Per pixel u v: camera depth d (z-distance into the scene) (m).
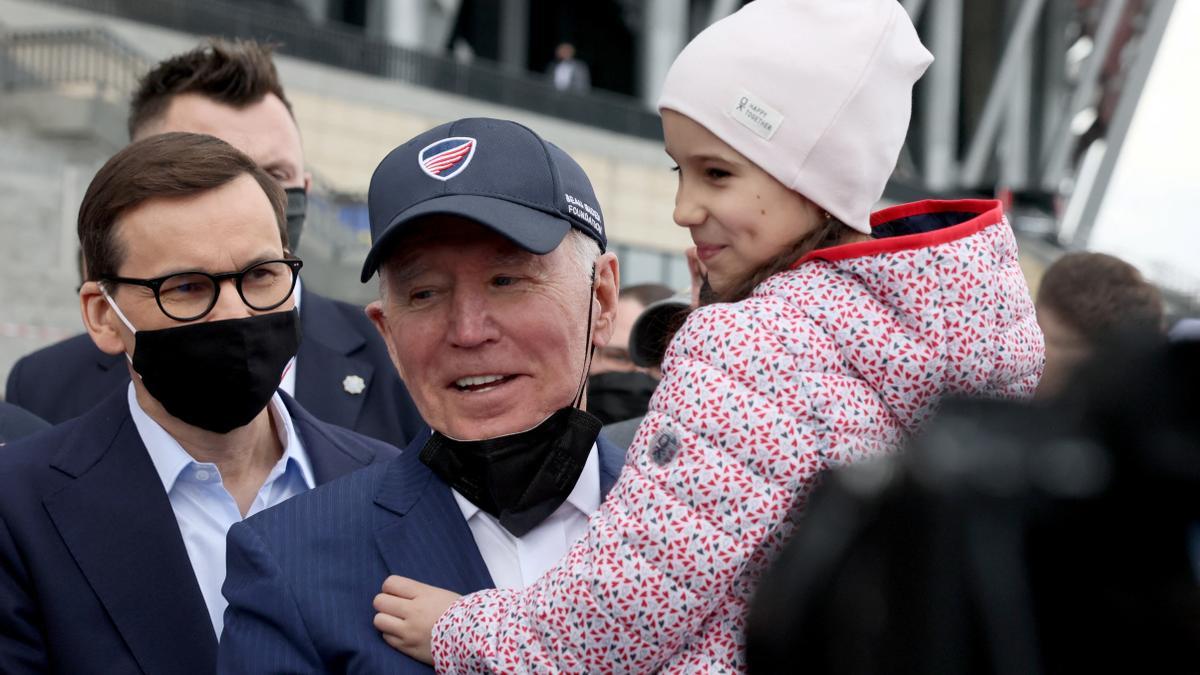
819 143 2.06
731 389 1.87
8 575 2.55
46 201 15.63
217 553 2.76
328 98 22.80
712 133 2.11
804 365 1.88
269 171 3.64
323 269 15.18
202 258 2.61
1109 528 1.18
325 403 3.48
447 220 2.19
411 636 2.14
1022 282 2.02
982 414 1.27
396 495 2.35
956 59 38.88
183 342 2.60
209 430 2.72
